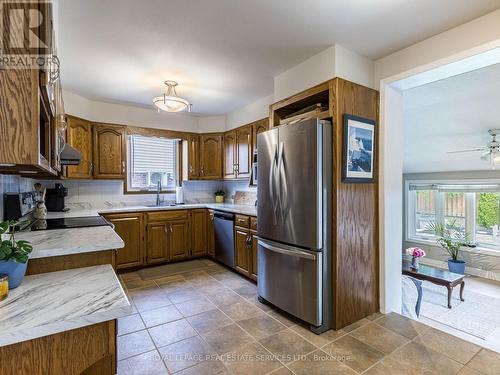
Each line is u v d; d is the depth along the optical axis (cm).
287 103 264
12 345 76
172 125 435
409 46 223
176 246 397
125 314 88
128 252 359
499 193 491
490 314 348
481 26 184
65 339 83
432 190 584
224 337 209
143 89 325
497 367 173
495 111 328
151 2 170
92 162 362
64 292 101
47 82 87
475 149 441
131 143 430
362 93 234
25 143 77
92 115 368
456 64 200
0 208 175
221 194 481
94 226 211
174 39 215
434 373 168
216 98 363
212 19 188
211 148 449
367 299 241
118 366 174
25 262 105
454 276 382
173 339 205
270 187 253
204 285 314
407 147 483
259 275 271
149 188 446
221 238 379
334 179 218
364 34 206
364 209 238
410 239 608
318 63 237
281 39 214
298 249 225
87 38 212
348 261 225
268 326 225
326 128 218
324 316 217
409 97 299
